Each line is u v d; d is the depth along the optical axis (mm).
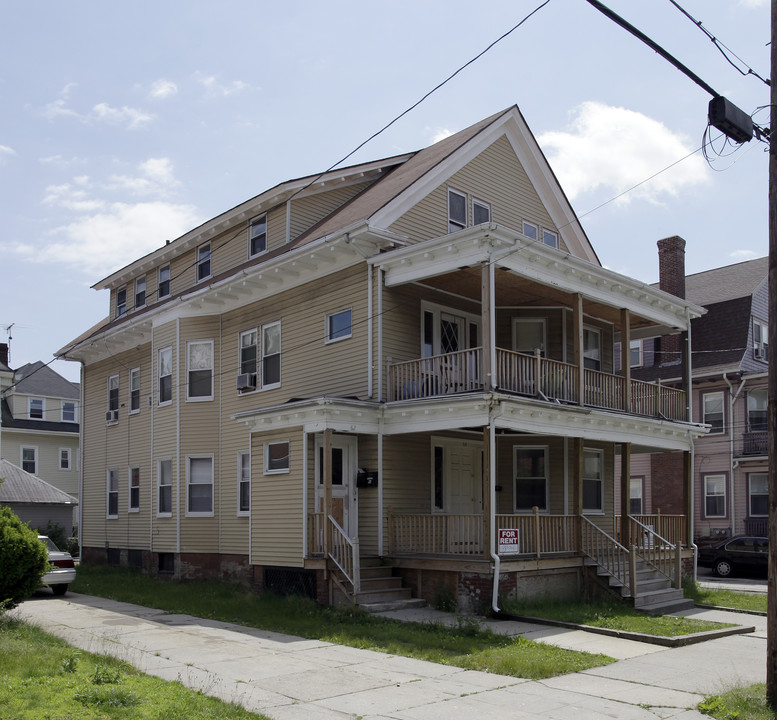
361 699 8977
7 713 7426
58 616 15125
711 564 28906
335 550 15938
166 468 23047
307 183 21656
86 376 28969
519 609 14883
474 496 19984
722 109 9570
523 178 22469
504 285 18047
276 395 20109
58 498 35000
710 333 35188
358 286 18156
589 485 21516
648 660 11414
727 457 33344
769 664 8789
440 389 16641
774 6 9594
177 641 12453
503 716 8359
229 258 23641
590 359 21969
